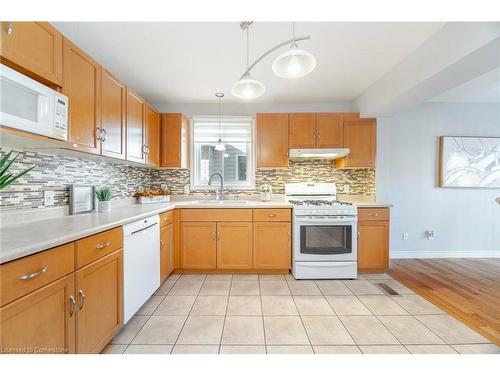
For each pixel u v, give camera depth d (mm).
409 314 2039
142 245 2012
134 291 1871
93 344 1390
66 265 1193
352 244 2826
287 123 3215
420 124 3602
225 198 3521
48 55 1380
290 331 1795
